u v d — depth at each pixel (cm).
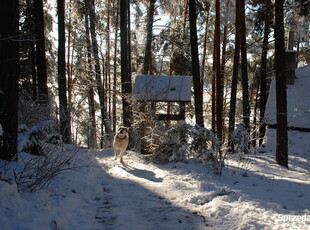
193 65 1301
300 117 1639
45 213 432
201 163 942
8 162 592
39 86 1295
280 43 1217
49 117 1034
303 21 1981
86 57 2295
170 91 1280
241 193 576
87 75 2138
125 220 453
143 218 462
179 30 2134
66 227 425
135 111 1291
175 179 743
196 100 1302
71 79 2252
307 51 2744
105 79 2417
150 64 2169
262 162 1227
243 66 1645
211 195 564
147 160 1057
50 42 1977
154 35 2123
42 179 521
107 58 2412
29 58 1777
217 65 1538
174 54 2159
